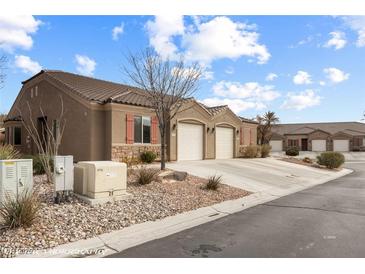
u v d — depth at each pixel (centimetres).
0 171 696
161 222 738
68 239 595
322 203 998
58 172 779
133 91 1981
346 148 5641
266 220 769
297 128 6425
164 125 1336
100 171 820
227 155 2597
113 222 702
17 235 580
